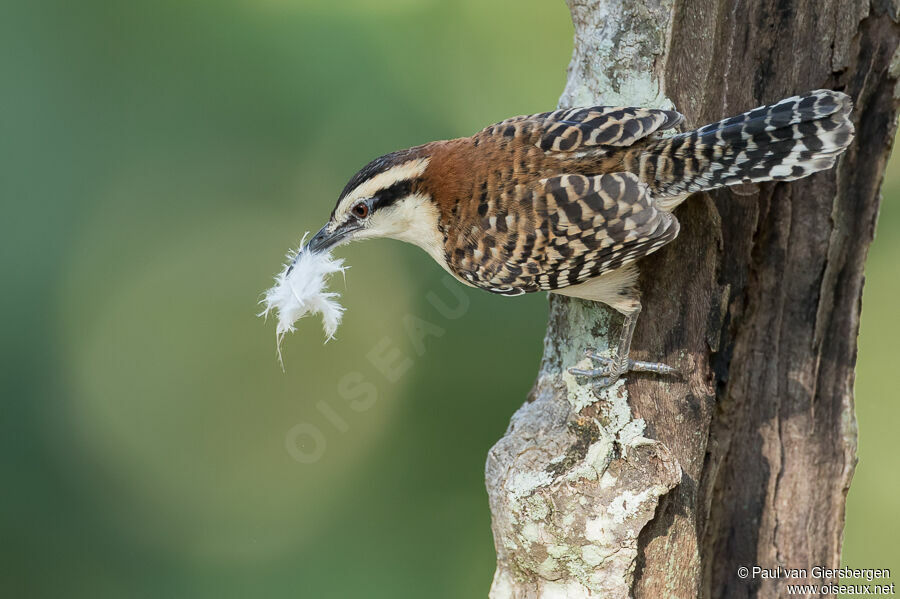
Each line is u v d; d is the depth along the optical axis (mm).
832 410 8141
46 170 10531
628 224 7156
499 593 7977
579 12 8102
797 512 8156
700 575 7695
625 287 7656
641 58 7648
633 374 7723
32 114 10500
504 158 7652
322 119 11070
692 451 7586
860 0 7480
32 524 10211
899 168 11844
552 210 7344
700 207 7688
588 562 7289
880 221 12016
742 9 7570
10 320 10266
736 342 8078
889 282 12180
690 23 7566
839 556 8242
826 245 7875
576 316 8141
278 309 8438
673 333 7742
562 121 7531
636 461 7395
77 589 10312
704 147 7148
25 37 10555
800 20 7555
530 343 11094
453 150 7992
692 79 7609
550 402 8000
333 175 11047
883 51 7594
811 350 8016
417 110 11258
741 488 8234
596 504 7301
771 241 7941
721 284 7785
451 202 7852
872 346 12367
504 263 7695
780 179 7047
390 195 8227
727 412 8102
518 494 7469
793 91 7660
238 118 10969
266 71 11000
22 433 10258
